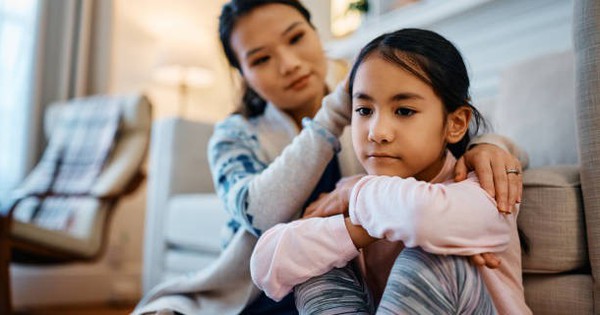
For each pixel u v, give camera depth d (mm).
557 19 1639
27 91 2369
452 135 560
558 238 584
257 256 555
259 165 779
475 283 474
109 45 2654
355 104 553
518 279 543
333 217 543
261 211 646
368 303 558
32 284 2305
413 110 520
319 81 830
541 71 1137
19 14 2371
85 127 2246
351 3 2533
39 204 2135
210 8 3072
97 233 1931
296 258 528
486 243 474
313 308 517
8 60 2340
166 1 2908
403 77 516
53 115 2404
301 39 804
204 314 688
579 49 591
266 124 840
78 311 2201
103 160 2072
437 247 455
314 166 634
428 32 558
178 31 2723
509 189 525
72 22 2533
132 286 2586
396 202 473
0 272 1571
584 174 576
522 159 674
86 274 2471
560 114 1034
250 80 823
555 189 590
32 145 2373
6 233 1597
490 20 1835
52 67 2525
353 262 594
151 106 2201
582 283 580
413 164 525
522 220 608
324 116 642
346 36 2707
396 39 539
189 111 2975
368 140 535
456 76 545
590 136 572
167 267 1825
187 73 2711
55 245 1755
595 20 577
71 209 2027
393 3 2334
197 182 1934
